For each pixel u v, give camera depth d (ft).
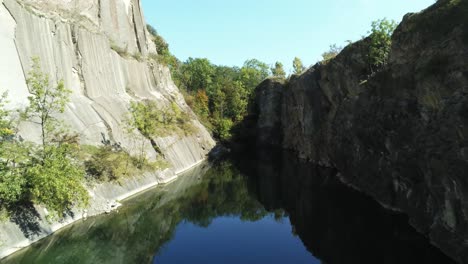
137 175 110.63
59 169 69.92
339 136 132.46
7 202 62.80
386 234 74.18
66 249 67.10
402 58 86.33
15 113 80.33
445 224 62.44
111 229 79.82
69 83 110.01
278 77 279.90
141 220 89.35
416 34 79.77
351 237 75.77
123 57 155.84
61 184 66.39
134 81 160.35
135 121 125.39
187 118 190.80
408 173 79.30
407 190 82.33
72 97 108.37
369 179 104.68
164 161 133.59
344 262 64.03
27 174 63.77
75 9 136.15
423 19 78.38
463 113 55.83
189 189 124.98
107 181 95.40
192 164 163.73
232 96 279.08
